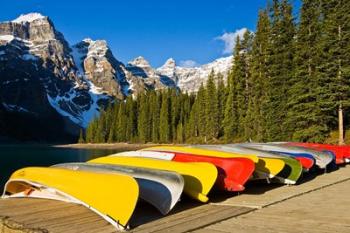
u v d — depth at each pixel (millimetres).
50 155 63000
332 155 13898
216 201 8594
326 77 29938
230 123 50656
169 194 7586
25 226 6402
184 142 80688
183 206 8062
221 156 10750
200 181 8539
